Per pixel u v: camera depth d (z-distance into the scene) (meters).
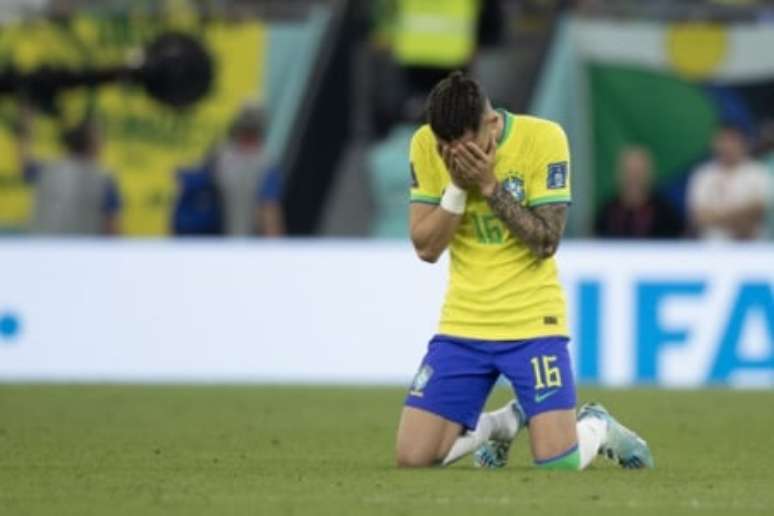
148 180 73.00
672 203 74.00
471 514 30.03
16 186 72.75
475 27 73.62
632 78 74.19
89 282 69.25
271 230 72.75
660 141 74.12
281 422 52.44
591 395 62.38
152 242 69.19
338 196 73.81
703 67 74.38
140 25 73.06
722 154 73.00
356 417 54.19
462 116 36.09
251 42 73.06
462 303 37.62
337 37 73.44
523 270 37.44
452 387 37.50
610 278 67.31
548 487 34.00
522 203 37.50
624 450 38.22
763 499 32.72
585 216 74.00
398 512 30.27
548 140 37.50
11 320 69.31
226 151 72.81
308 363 69.00
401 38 73.19
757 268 67.19
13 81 70.62
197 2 73.25
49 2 73.38
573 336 67.31
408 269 68.75
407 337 68.75
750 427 51.31
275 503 31.59
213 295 69.12
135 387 65.44
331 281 68.88
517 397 37.47
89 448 43.91
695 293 67.19
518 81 73.94
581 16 74.19
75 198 72.25
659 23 74.31
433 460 37.81
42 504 31.73
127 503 31.78
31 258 69.31
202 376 69.31
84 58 73.00
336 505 31.22
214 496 32.78
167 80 71.00
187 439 46.81
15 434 47.84
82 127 72.31
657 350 67.31
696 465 40.22
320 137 73.50
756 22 74.31
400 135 73.50
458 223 37.38
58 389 64.12
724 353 67.19
